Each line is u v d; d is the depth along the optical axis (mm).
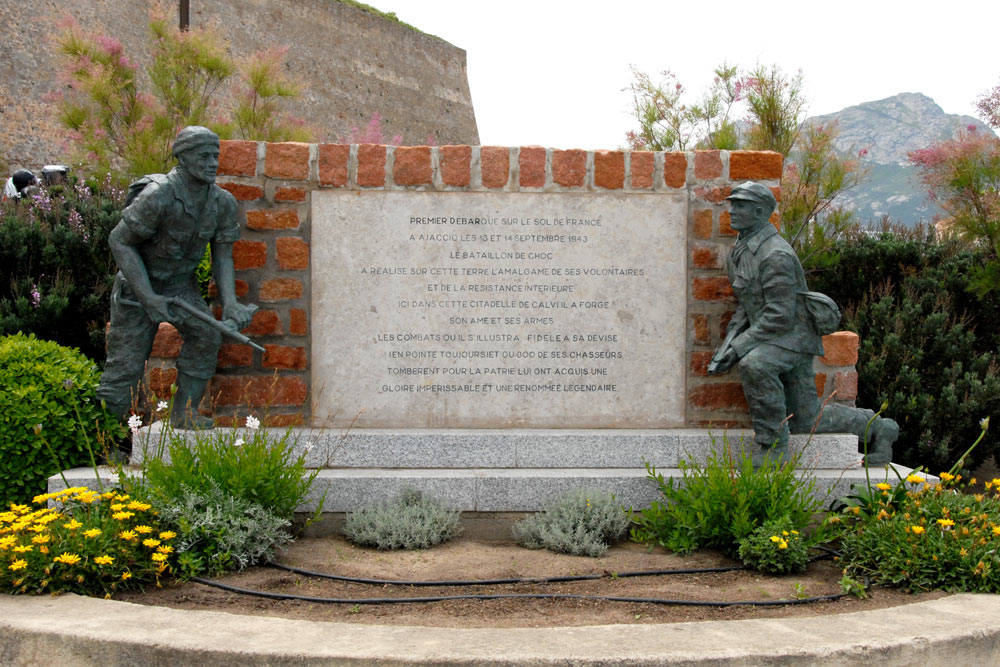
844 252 10430
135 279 5949
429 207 6559
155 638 3617
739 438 6387
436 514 5742
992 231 9312
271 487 5254
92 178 12078
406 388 6578
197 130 5863
